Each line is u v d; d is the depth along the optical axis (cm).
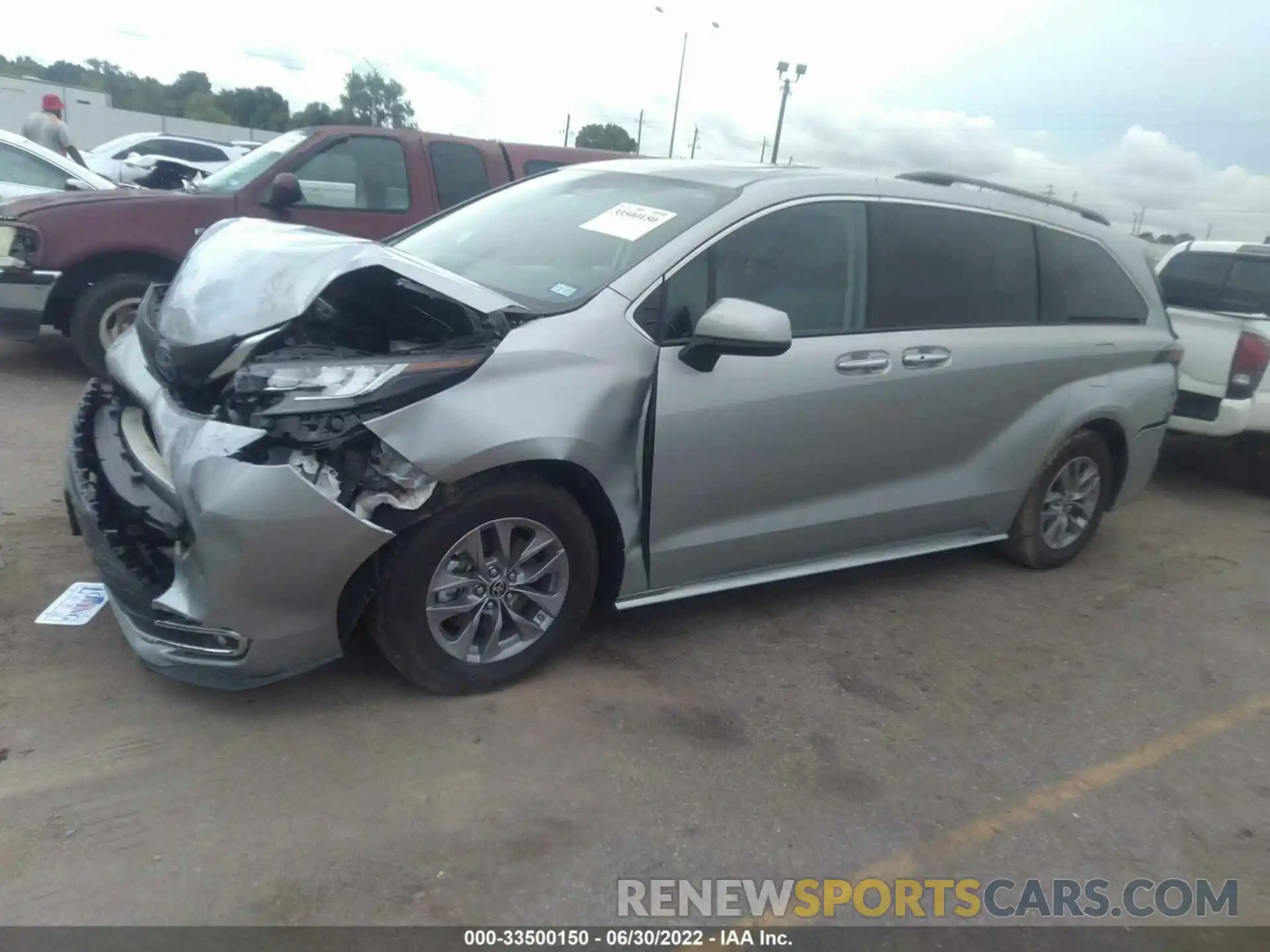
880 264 424
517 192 471
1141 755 365
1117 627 474
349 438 299
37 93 3300
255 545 291
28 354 768
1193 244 823
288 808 286
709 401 367
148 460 329
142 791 287
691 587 394
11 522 444
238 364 308
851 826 306
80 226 654
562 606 358
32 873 254
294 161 729
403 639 326
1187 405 700
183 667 307
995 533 500
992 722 376
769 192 399
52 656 345
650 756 328
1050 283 492
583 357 340
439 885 263
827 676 394
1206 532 641
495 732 330
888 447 429
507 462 320
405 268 332
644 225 386
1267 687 428
